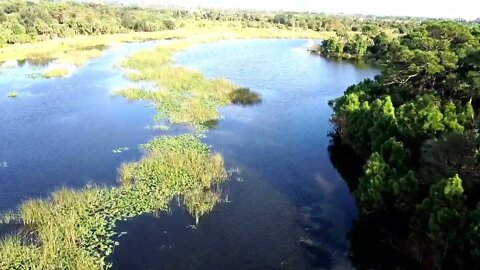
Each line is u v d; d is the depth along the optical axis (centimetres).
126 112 5059
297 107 5638
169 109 5125
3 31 9438
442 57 4416
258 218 2866
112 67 7569
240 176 3478
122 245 2512
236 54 10006
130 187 3145
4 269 2234
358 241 2647
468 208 2347
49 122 4694
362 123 3709
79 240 2530
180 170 3381
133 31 12850
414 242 2541
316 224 2823
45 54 8756
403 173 2767
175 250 2489
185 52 9938
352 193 3278
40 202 2841
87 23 11838
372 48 10056
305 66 8881
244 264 2395
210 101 5597
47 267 2270
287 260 2445
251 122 4906
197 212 2842
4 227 2644
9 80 6569
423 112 3156
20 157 3744
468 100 4228
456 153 2553
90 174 3412
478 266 2088
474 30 5519
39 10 11919
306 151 4088
